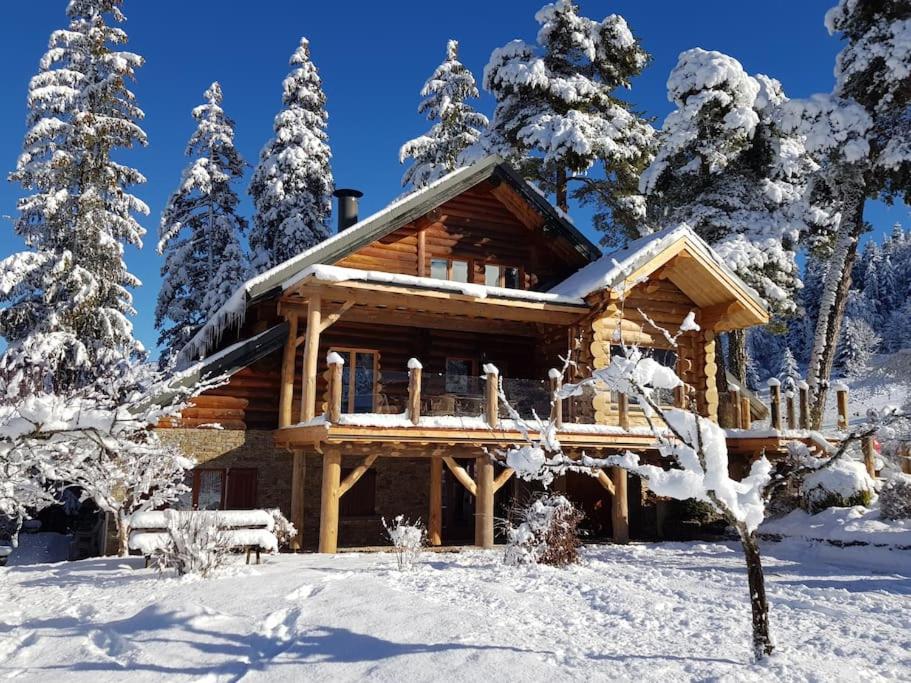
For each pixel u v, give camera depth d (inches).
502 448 608.1
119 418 354.0
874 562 478.9
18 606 334.0
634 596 341.4
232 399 668.7
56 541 953.5
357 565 452.1
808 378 865.5
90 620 291.4
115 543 592.4
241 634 258.1
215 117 1358.3
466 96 1453.0
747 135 986.1
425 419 578.9
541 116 1058.7
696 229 1029.2
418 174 1387.8
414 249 762.8
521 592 351.3
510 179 786.8
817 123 843.4
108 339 971.3
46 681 217.6
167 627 262.8
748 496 244.2
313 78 1430.9
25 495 478.9
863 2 867.4
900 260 3270.2
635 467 261.6
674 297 780.0
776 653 235.8
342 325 751.1
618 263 718.5
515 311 708.7
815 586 394.3
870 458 676.1
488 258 800.3
